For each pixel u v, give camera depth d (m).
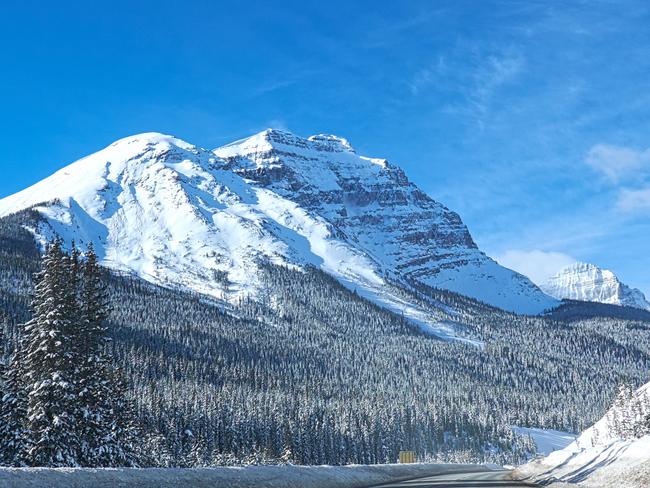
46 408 39.19
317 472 40.00
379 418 165.75
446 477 55.88
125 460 42.38
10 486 20.77
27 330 41.28
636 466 33.28
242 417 128.38
